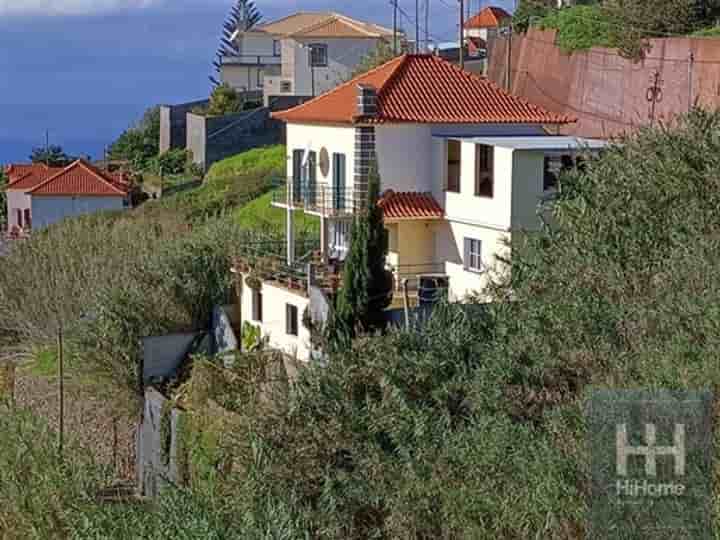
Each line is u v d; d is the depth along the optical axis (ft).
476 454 74.28
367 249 119.24
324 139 153.69
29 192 280.31
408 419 85.05
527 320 86.89
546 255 95.55
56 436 107.55
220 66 388.16
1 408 108.68
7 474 99.40
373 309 118.73
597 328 81.51
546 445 69.36
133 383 143.54
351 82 166.40
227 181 243.40
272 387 111.14
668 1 180.14
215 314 151.84
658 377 68.23
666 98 160.76
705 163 96.32
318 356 109.40
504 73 204.95
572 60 182.39
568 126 179.93
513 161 132.98
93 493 100.58
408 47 249.34
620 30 175.63
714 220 89.35
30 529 98.32
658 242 89.92
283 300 138.31
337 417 89.66
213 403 116.06
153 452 126.31
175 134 317.01
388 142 146.51
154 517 84.84
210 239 164.35
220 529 80.28
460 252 142.51
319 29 318.04
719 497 60.85
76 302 174.91
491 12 292.61
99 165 328.29
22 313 181.78
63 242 191.31
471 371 87.92
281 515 81.05
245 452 92.58
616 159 102.68
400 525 78.13
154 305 150.30
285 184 170.40
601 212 95.30
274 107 286.87
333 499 84.33
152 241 188.14
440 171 146.10
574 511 65.16
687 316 73.61
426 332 95.96
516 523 68.90
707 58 154.71
